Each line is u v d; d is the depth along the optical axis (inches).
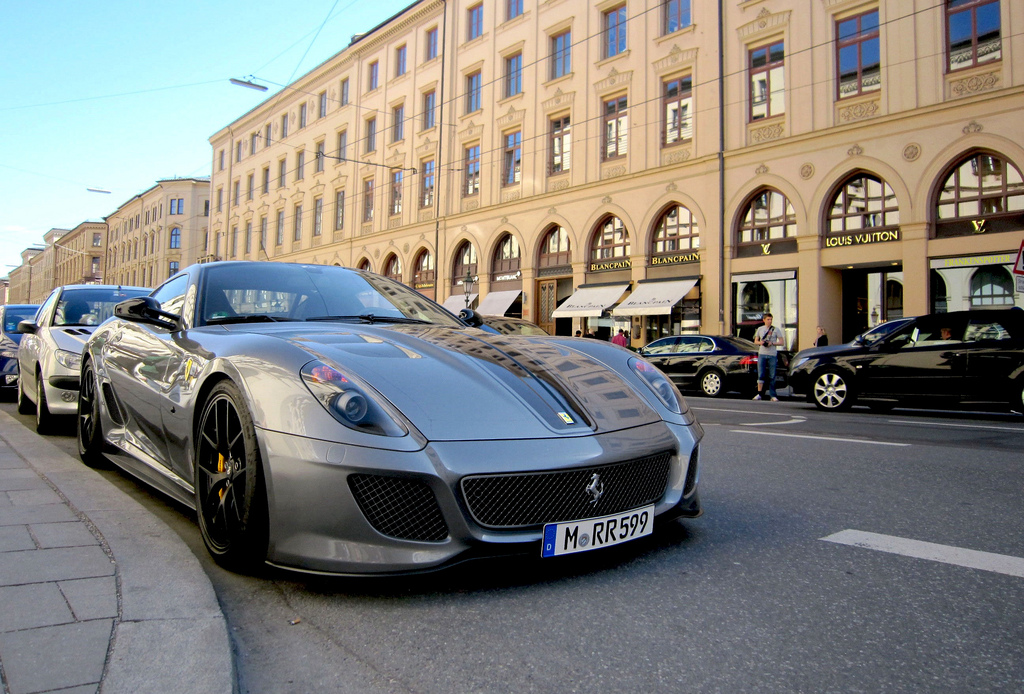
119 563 88.0
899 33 604.4
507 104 979.9
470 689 64.4
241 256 1706.4
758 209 706.8
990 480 161.6
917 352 358.0
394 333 114.3
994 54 554.9
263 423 86.4
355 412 84.4
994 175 557.3
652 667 68.7
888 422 313.3
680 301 766.5
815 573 95.6
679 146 768.3
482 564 83.3
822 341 629.6
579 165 877.2
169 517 122.4
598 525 89.8
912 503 137.7
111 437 145.3
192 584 82.4
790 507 133.6
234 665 65.8
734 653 71.7
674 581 91.9
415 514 81.7
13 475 138.7
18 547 92.2
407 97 1171.9
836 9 642.2
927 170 584.7
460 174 1063.6
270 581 91.0
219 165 1838.1
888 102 610.2
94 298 259.3
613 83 836.0
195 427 102.9
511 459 84.7
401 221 1181.7
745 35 709.9
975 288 565.9
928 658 70.7
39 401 220.5
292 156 1501.0
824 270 656.4
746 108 709.9
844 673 67.5
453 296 1077.8
